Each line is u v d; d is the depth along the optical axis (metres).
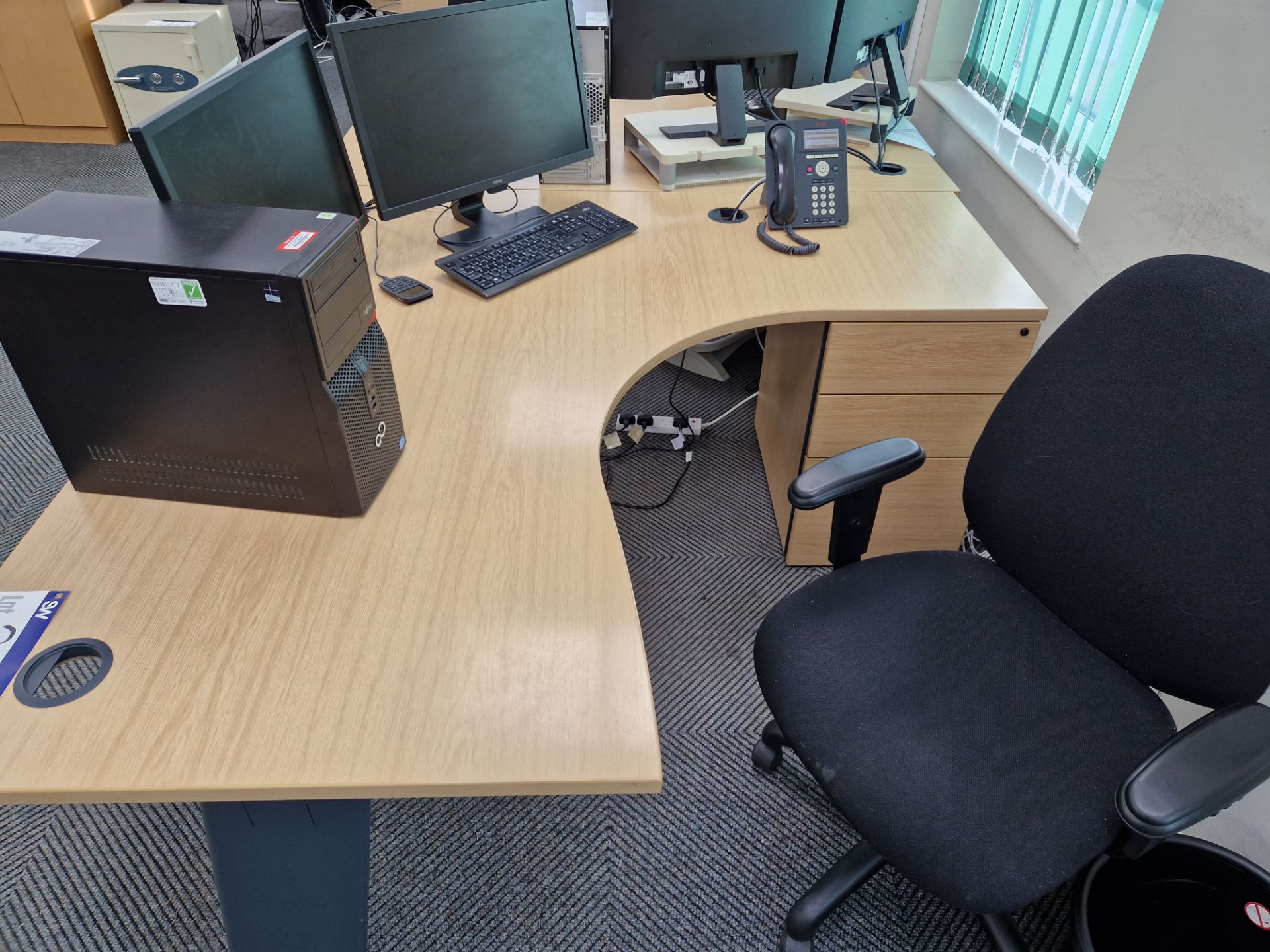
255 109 1.27
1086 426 1.14
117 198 1.03
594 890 1.46
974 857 0.97
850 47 2.04
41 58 3.62
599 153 1.91
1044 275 1.93
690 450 2.39
